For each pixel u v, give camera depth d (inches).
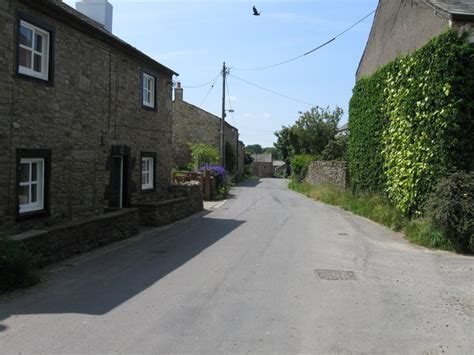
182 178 1008.9
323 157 1422.2
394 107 558.9
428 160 458.3
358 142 734.5
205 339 200.1
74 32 451.2
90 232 410.0
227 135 1723.7
